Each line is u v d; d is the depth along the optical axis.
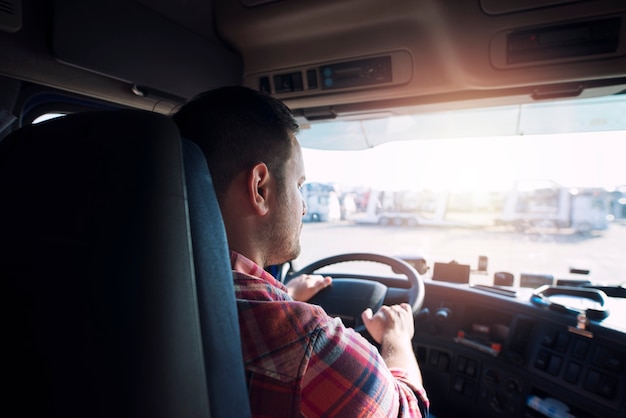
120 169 0.40
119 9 1.19
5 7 0.93
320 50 1.63
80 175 0.41
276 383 0.53
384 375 0.60
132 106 1.47
